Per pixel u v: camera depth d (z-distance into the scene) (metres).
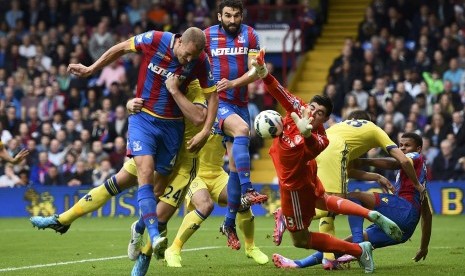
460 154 31.98
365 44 38.53
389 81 35.47
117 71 38.12
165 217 15.66
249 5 40.88
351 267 16.22
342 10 43.25
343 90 35.78
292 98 14.64
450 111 33.28
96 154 33.38
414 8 39.19
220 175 17.94
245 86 18.06
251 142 35.12
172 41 14.38
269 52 40.59
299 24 40.56
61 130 34.66
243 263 17.36
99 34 39.53
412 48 37.56
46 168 33.69
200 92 15.16
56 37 40.53
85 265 17.31
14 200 32.72
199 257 18.58
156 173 15.07
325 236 15.01
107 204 32.44
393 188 16.69
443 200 31.25
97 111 35.09
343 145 16.09
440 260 17.47
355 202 15.75
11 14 42.00
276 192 31.91
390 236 14.64
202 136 14.44
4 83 39.00
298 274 15.20
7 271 16.31
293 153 14.41
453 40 36.38
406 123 33.28
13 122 36.03
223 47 18.28
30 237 24.08
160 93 14.52
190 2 41.84
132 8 41.53
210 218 31.05
